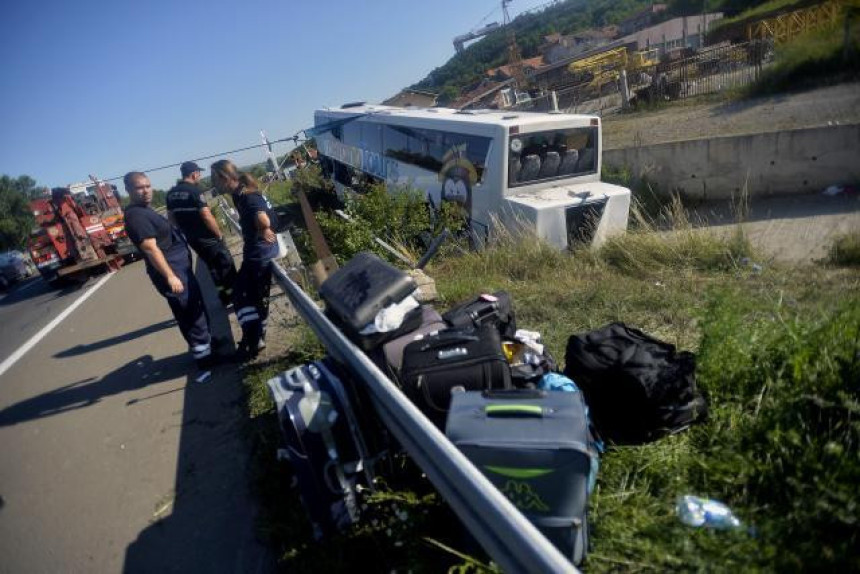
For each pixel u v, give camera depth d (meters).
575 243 8.17
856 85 15.20
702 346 3.36
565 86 35.31
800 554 1.96
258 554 2.79
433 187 9.92
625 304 5.17
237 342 5.58
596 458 2.49
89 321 8.46
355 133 13.40
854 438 2.46
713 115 16.62
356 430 2.65
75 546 3.16
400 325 3.45
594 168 8.86
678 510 2.31
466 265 7.35
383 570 2.47
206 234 5.91
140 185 4.59
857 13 19.75
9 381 6.39
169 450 3.95
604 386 2.98
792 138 10.59
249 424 3.98
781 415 2.61
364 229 7.62
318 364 2.98
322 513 2.61
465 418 2.35
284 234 6.69
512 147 8.10
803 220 9.16
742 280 5.86
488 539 1.77
